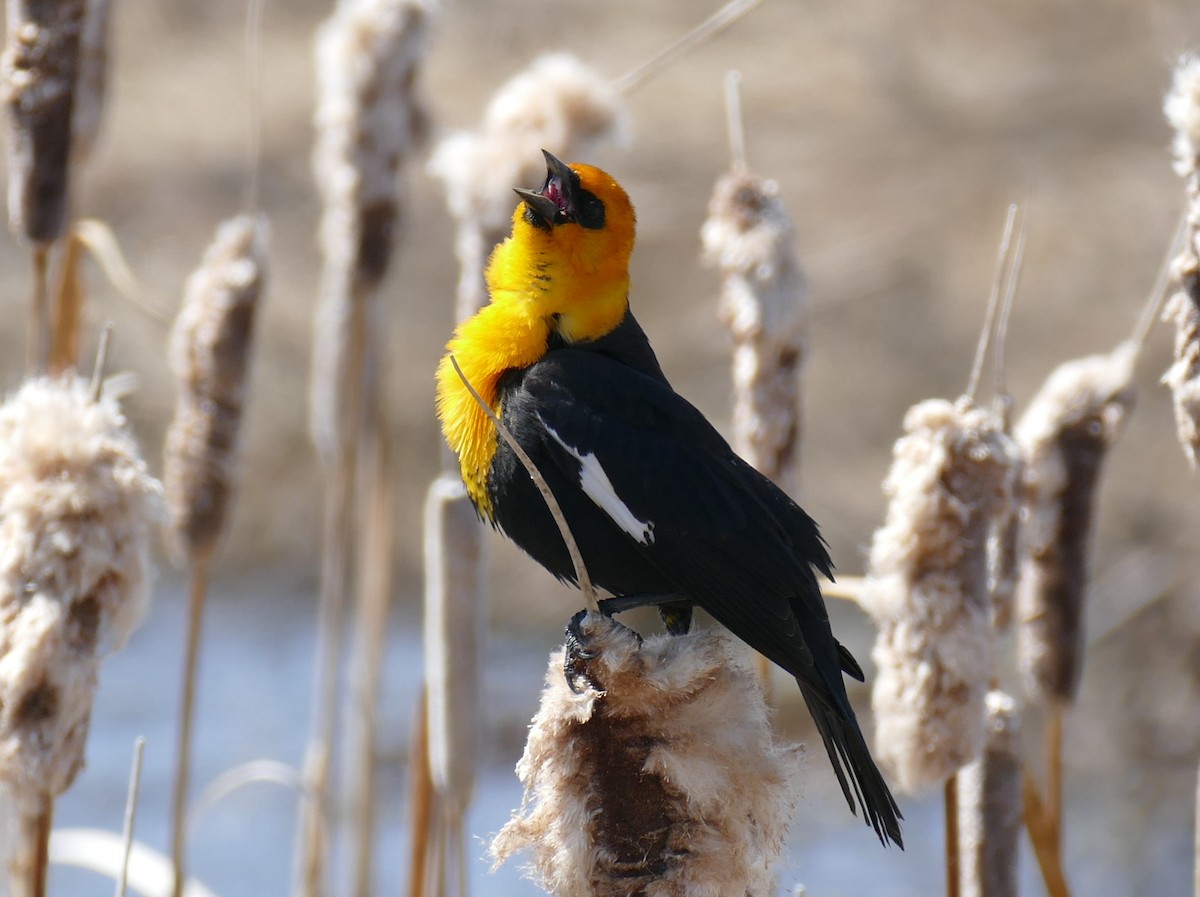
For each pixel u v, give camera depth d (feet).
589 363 25.99
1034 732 70.59
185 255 97.66
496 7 101.50
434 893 31.37
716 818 19.19
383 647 37.70
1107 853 65.16
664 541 24.67
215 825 62.80
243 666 76.64
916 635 23.41
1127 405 27.58
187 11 111.65
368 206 34.40
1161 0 96.02
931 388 89.20
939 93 96.84
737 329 29.17
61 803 64.03
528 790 19.75
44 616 20.90
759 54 99.81
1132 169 92.43
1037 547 27.84
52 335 31.30
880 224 93.97
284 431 87.25
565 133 32.04
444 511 27.35
